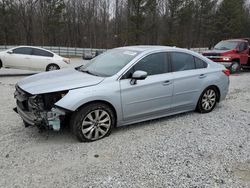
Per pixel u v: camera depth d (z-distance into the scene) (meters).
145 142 4.66
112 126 4.91
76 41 51.34
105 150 4.34
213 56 14.19
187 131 5.21
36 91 4.37
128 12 41.47
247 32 58.97
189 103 6.01
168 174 3.67
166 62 5.61
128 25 42.06
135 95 5.04
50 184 3.40
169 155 4.20
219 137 4.95
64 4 45.53
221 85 6.54
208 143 4.67
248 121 5.89
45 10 45.00
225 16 50.62
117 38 47.84
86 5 50.78
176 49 5.86
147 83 5.17
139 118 5.27
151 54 5.40
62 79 4.85
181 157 4.14
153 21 43.81
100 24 51.12
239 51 14.38
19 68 13.62
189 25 51.09
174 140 4.77
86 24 51.28
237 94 8.77
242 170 3.83
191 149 4.43
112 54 5.77
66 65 14.66
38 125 4.52
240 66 14.62
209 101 6.42
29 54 13.77
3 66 13.33
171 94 5.59
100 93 4.61
